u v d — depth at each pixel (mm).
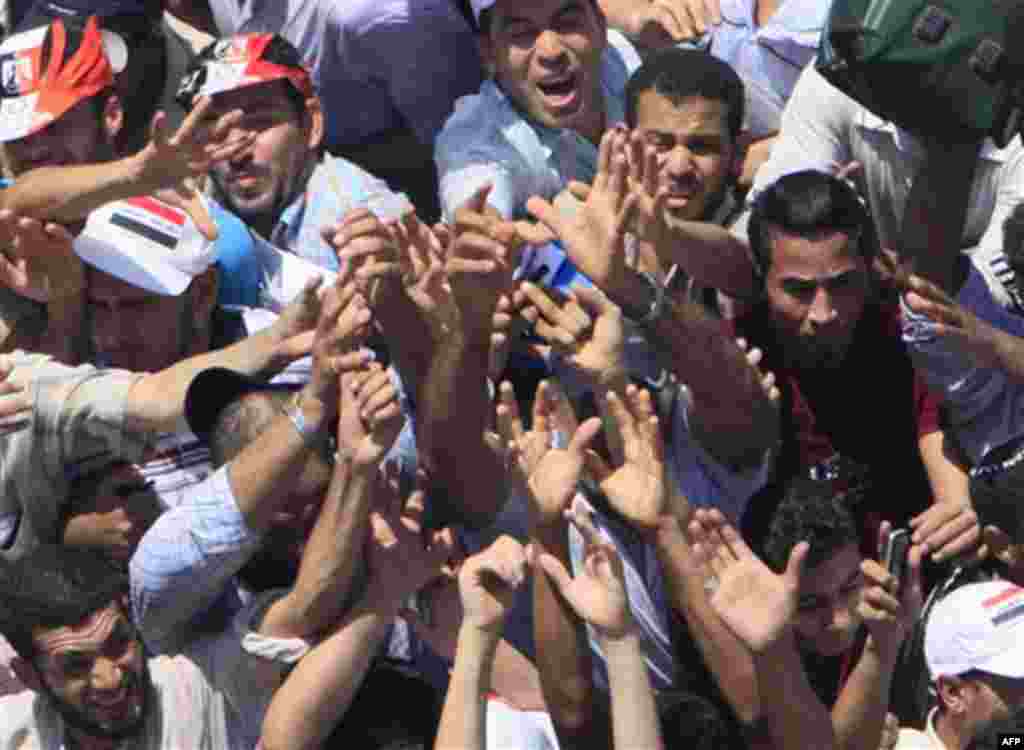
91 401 10039
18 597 9219
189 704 9352
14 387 10070
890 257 10484
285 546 9352
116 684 9234
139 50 11859
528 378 10609
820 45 9938
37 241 10203
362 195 11539
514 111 11336
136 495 10047
